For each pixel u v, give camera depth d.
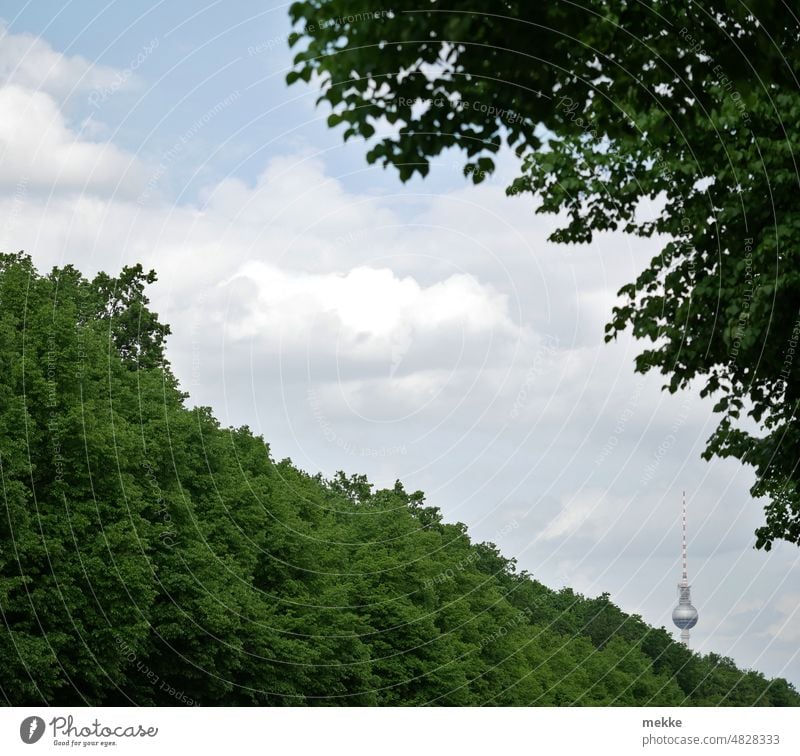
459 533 106.69
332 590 64.94
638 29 15.44
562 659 128.00
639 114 18.78
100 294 74.94
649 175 27.16
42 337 47.41
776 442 27.34
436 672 76.06
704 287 26.09
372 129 14.66
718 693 165.50
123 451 47.56
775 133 24.36
